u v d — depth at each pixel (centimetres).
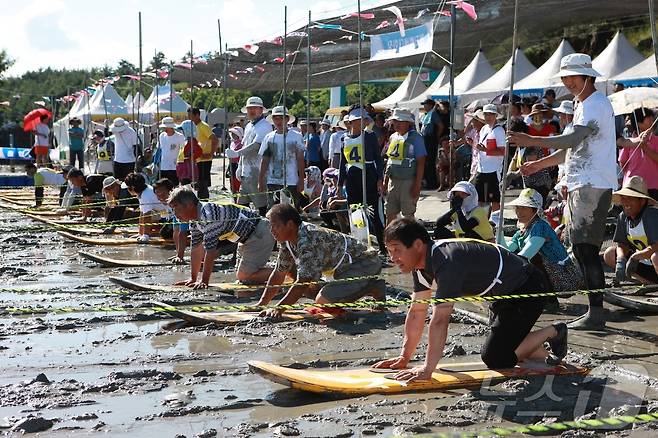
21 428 574
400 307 984
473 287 643
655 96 1423
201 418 600
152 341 839
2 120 6800
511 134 857
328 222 1627
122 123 2161
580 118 829
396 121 1349
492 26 2392
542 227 907
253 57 2583
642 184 976
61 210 2236
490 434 535
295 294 899
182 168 1842
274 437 557
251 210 1110
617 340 813
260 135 1502
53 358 775
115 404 633
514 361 685
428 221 1698
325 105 4878
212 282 1187
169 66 2436
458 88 2353
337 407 618
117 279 1139
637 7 2241
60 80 9631
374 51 1338
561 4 2186
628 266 998
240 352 792
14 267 1359
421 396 638
